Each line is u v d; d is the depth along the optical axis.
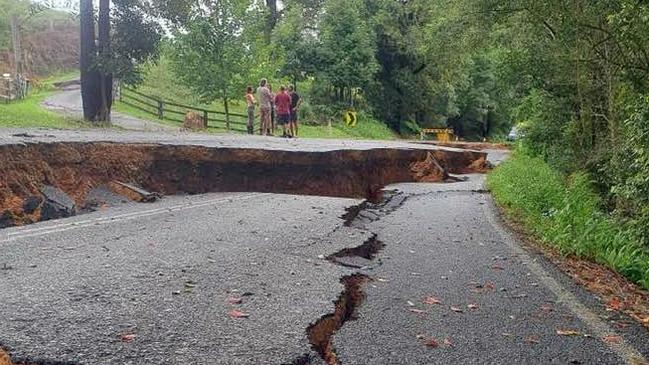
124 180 13.02
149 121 30.39
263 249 7.57
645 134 8.27
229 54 30.88
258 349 4.35
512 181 16.14
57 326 4.56
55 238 7.85
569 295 6.46
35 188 10.97
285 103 23.81
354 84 42.31
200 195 13.59
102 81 23.88
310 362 4.29
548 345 4.93
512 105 25.80
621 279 7.97
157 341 4.38
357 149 18.31
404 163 20.81
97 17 24.86
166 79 45.28
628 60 11.38
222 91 31.28
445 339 4.95
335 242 8.28
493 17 16.08
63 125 19.97
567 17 12.59
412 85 47.06
